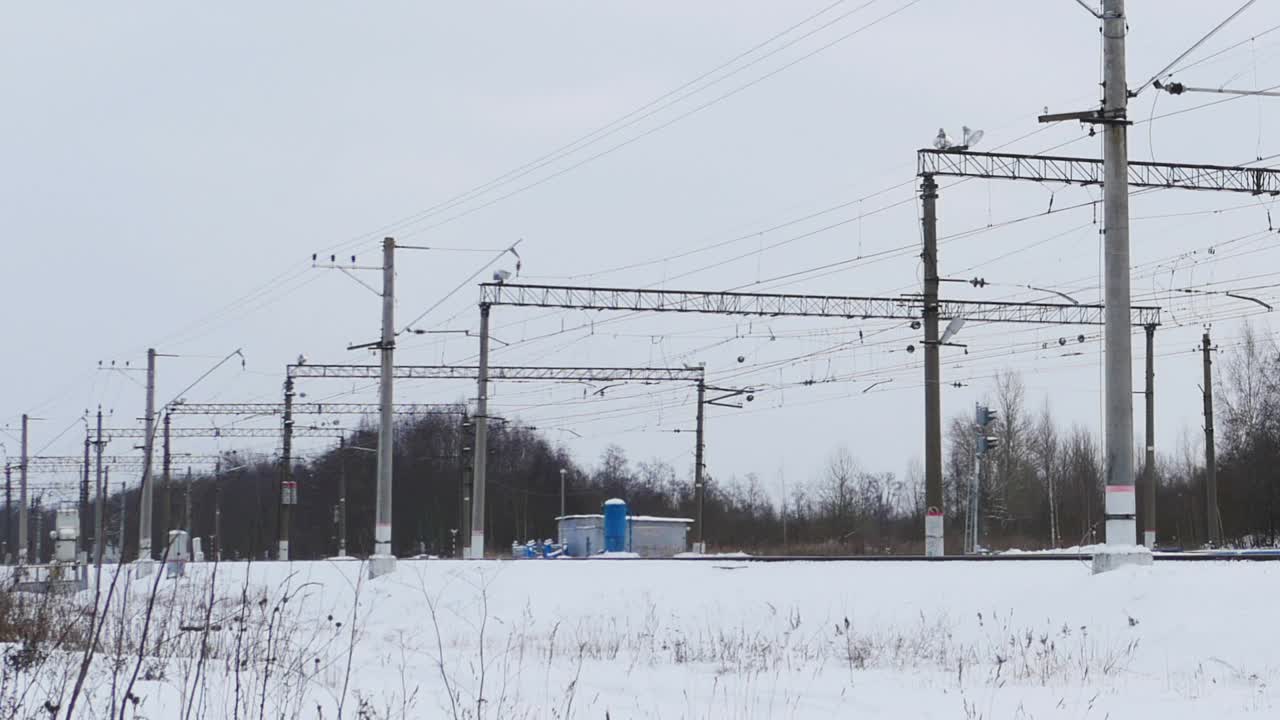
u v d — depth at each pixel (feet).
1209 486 184.65
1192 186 119.34
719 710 45.39
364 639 82.69
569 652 70.44
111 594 30.83
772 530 341.21
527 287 144.36
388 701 44.45
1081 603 63.10
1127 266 68.44
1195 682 50.85
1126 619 60.08
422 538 343.26
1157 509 261.03
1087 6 70.69
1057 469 283.18
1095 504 278.46
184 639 49.88
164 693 42.60
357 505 349.41
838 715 44.06
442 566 107.65
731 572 84.33
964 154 117.08
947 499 294.66
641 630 80.02
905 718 43.37
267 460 347.15
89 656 29.22
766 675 56.18
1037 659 57.47
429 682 53.21
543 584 96.17
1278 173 121.19
